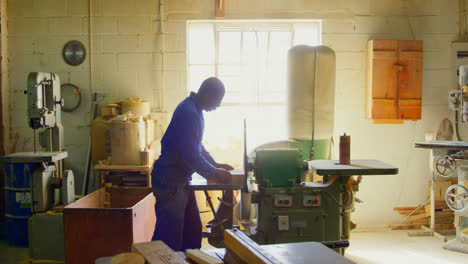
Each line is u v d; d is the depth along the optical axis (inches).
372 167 105.5
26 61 171.0
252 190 114.5
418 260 138.7
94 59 170.9
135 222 116.4
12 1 168.9
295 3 169.9
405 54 165.3
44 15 169.5
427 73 174.1
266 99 178.7
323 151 147.5
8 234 149.6
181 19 169.5
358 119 174.6
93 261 114.4
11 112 172.6
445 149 160.4
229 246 63.9
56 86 148.2
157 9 169.5
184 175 110.1
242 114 177.9
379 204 176.9
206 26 173.5
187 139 105.4
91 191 170.9
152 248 64.8
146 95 171.9
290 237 111.8
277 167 111.6
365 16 171.5
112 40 170.2
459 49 172.6
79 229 114.3
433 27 173.0
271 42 176.2
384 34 172.6
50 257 136.6
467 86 152.5
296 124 146.1
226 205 112.9
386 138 175.5
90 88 171.8
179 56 170.9
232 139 171.0
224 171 109.0
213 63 175.3
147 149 154.3
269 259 53.9
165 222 108.7
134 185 155.3
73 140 173.0
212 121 177.3
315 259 55.4
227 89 177.3
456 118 175.0
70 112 172.4
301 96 144.7
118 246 113.7
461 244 147.6
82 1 169.2
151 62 170.9
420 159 176.4
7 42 170.1
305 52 143.4
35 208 142.2
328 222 112.0
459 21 173.3
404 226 174.9
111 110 165.0
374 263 136.3
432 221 165.9
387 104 166.1
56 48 170.6
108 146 164.6
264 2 169.5
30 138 173.5
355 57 172.4
